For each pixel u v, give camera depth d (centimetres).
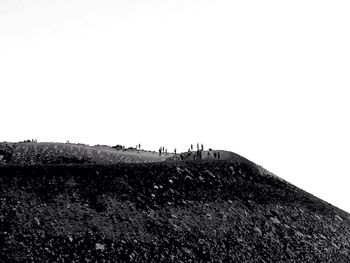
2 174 3238
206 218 3638
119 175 3819
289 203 4709
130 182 3772
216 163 5050
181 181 4184
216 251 3173
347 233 4512
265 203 4444
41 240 2617
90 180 3547
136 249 2847
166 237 3116
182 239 3170
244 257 3234
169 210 3538
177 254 2955
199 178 4428
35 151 5891
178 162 4734
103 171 3784
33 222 2758
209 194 4147
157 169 4259
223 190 4369
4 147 5819
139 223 3178
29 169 3416
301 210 4641
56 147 6291
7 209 2814
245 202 4284
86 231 2848
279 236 3816
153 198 3634
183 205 3722
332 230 4425
